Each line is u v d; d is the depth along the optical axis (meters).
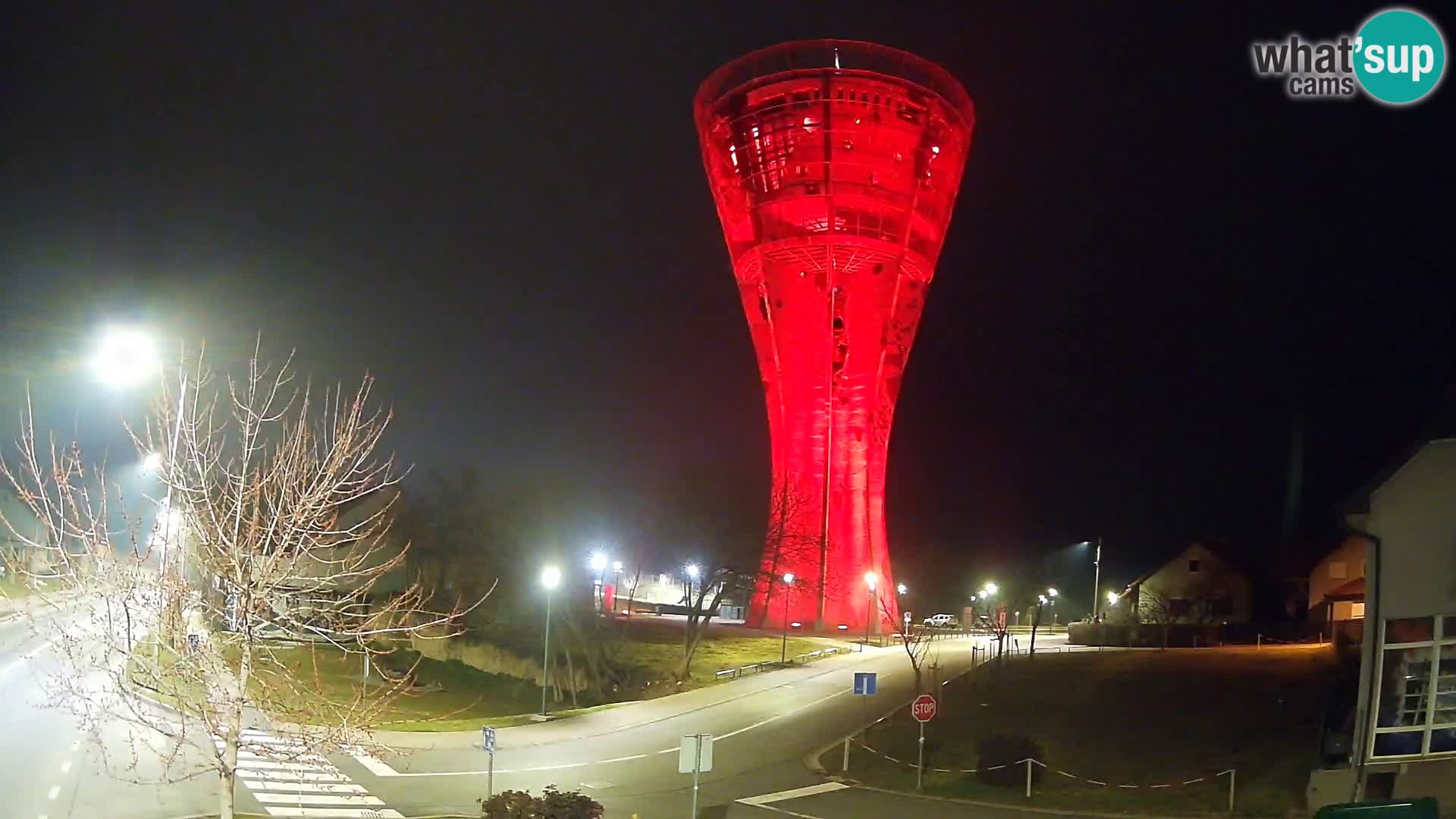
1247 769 23.97
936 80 63.19
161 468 11.87
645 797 24.39
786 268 62.16
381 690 28.64
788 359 62.56
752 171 62.50
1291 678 37.12
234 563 11.05
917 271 63.06
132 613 15.59
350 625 17.02
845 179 60.84
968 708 36.03
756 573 48.25
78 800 19.61
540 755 28.30
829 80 60.84
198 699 11.86
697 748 18.81
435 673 44.47
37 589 15.16
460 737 29.72
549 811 15.72
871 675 26.59
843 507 61.62
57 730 24.75
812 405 61.94
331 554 21.81
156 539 12.37
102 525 11.77
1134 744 28.28
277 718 15.12
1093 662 45.81
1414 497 18.12
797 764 28.89
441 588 49.19
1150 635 59.00
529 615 49.16
